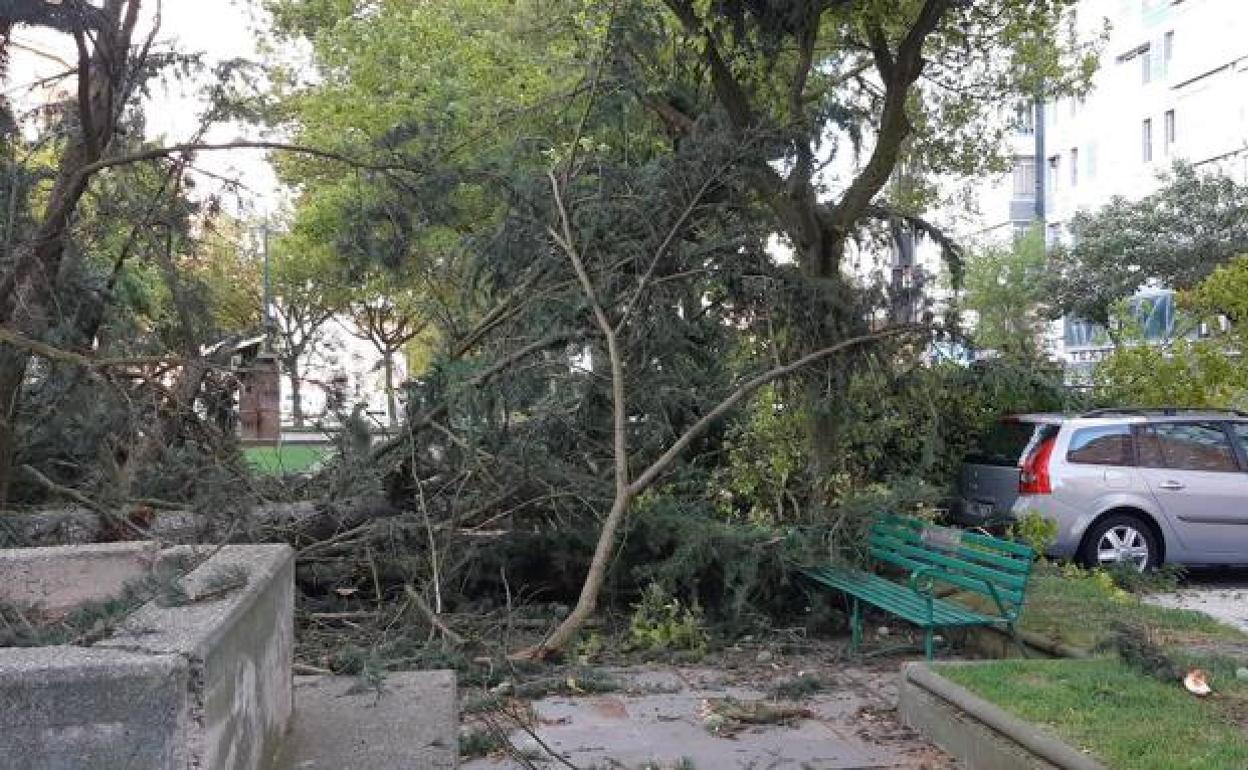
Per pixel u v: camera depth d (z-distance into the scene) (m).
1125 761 4.47
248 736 3.61
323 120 17.83
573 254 7.81
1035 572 9.31
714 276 8.14
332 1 21.30
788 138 8.11
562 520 8.23
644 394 8.10
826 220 9.17
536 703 6.43
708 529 8.23
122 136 7.46
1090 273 30.31
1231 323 14.29
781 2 8.70
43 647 3.10
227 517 6.91
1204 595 10.24
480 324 8.62
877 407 9.24
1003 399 10.97
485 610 8.12
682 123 9.12
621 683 6.86
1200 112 38.31
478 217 9.09
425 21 18.14
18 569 4.45
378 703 5.04
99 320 7.44
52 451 7.57
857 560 8.44
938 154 15.25
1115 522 10.72
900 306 8.38
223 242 12.60
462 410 7.80
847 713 6.20
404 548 7.95
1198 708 5.16
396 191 7.89
